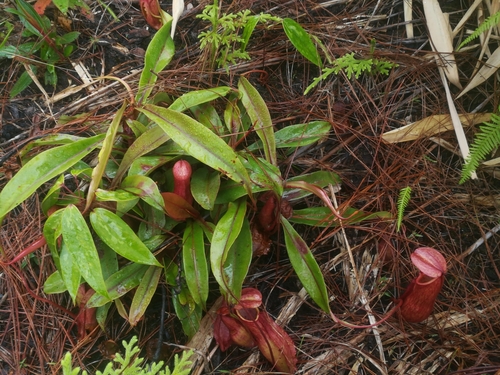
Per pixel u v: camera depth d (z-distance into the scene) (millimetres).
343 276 814
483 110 881
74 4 928
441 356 767
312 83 836
